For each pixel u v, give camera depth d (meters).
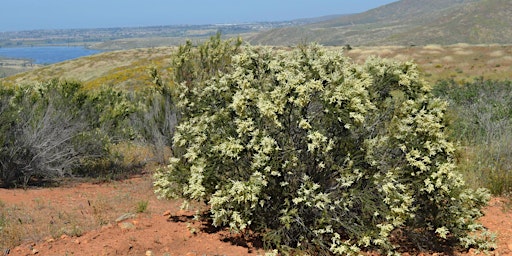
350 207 5.00
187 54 7.40
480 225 5.31
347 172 4.88
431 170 5.14
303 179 4.91
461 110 11.61
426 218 5.41
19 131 7.98
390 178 4.88
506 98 13.00
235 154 4.84
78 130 8.77
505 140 8.76
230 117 5.29
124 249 4.71
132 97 14.08
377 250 5.05
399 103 5.55
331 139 4.77
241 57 5.30
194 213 6.09
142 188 7.52
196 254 4.74
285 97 4.76
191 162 5.42
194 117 5.65
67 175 8.59
